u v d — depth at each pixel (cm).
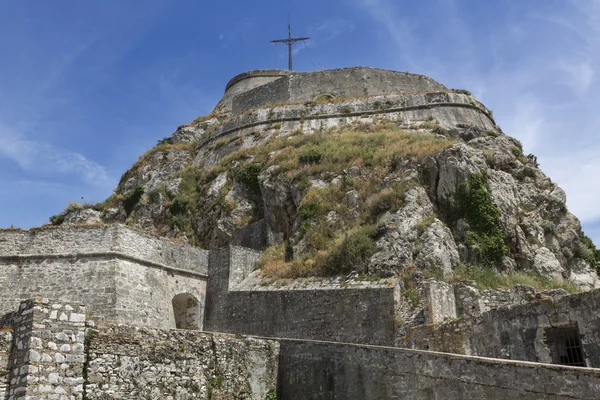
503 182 2705
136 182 4150
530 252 2547
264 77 5784
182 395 1372
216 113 5234
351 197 2627
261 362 1588
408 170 2631
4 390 1152
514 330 1442
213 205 3266
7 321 1246
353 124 3881
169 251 2459
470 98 4106
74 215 3762
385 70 4481
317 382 1527
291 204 2867
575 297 1345
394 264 2112
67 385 1175
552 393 1084
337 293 2053
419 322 1836
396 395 1343
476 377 1205
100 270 2233
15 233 2333
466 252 2358
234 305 2372
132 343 1326
